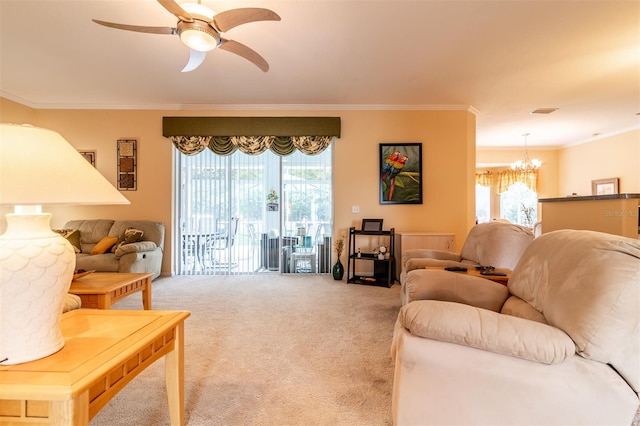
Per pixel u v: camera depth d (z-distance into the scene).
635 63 3.28
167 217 4.66
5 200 0.81
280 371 1.93
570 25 2.60
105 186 1.07
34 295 0.94
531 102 4.50
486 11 2.42
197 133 4.59
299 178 4.78
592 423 1.06
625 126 5.73
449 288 1.85
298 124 4.59
